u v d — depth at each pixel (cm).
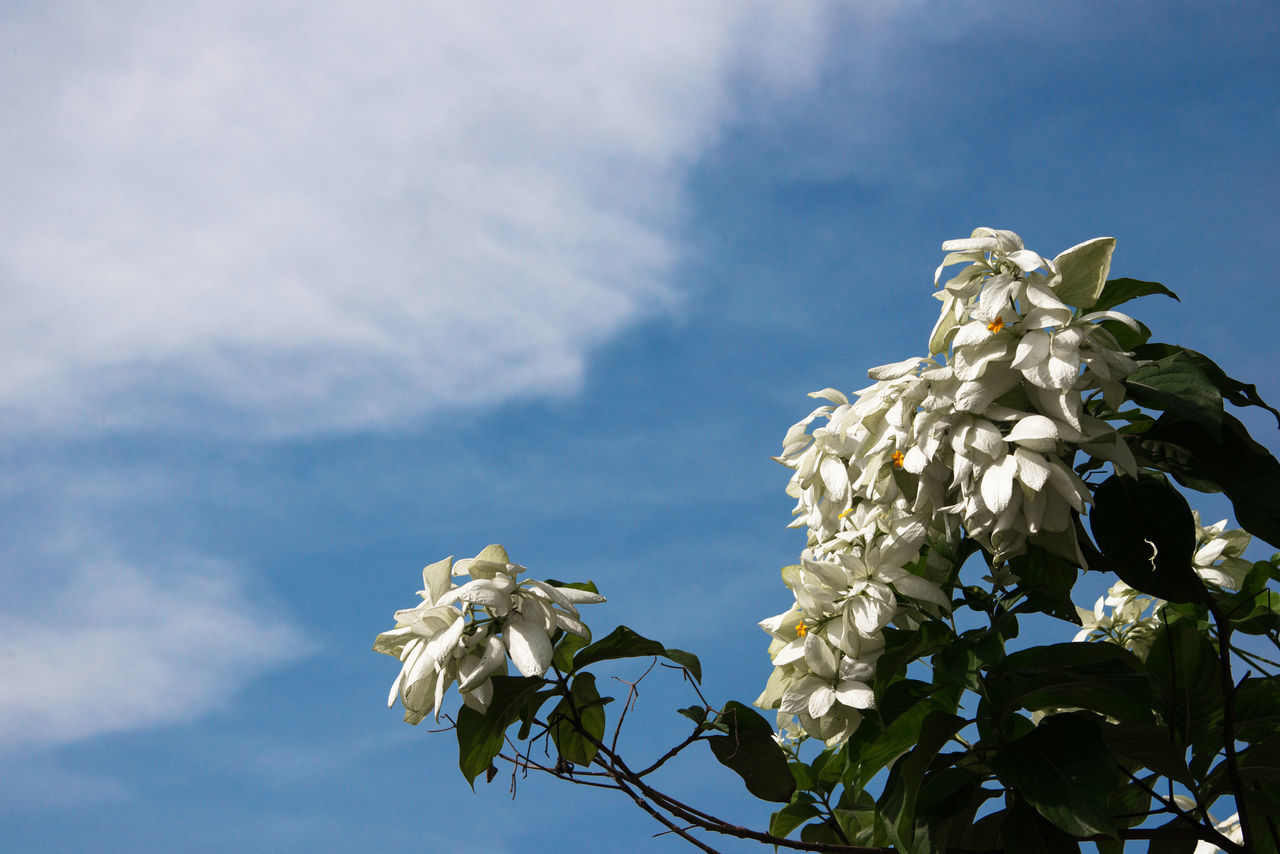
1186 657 239
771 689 248
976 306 235
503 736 236
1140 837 235
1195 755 241
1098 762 228
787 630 245
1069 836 231
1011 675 234
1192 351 238
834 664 240
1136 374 236
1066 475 228
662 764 235
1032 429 227
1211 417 230
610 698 236
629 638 235
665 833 234
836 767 253
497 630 231
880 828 242
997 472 228
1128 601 266
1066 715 232
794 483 253
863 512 245
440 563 232
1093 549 238
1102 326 239
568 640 238
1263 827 245
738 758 241
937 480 234
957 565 242
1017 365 228
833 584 242
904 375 237
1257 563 250
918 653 238
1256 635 252
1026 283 231
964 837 239
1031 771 229
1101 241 231
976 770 238
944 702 241
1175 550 235
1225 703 235
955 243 234
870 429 239
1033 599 237
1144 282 241
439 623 231
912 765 232
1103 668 232
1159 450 239
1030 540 234
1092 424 229
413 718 234
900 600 243
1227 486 236
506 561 232
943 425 232
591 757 243
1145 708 236
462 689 228
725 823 234
